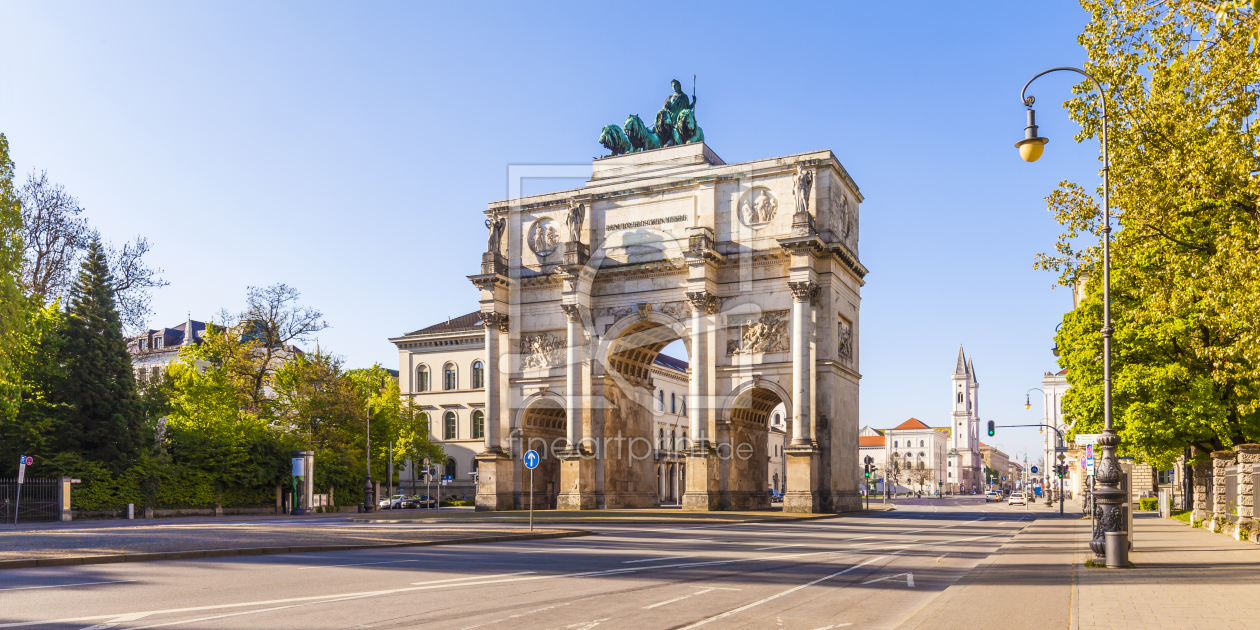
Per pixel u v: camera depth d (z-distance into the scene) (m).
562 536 38.25
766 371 69.44
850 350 74.69
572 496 72.31
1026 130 25.97
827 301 69.19
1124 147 33.03
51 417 62.62
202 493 69.31
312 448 82.12
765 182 71.00
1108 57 32.84
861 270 76.19
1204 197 30.86
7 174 52.78
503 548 30.89
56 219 65.75
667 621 14.70
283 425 85.69
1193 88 30.39
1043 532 44.94
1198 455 49.22
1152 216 32.91
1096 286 48.72
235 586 18.38
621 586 19.28
